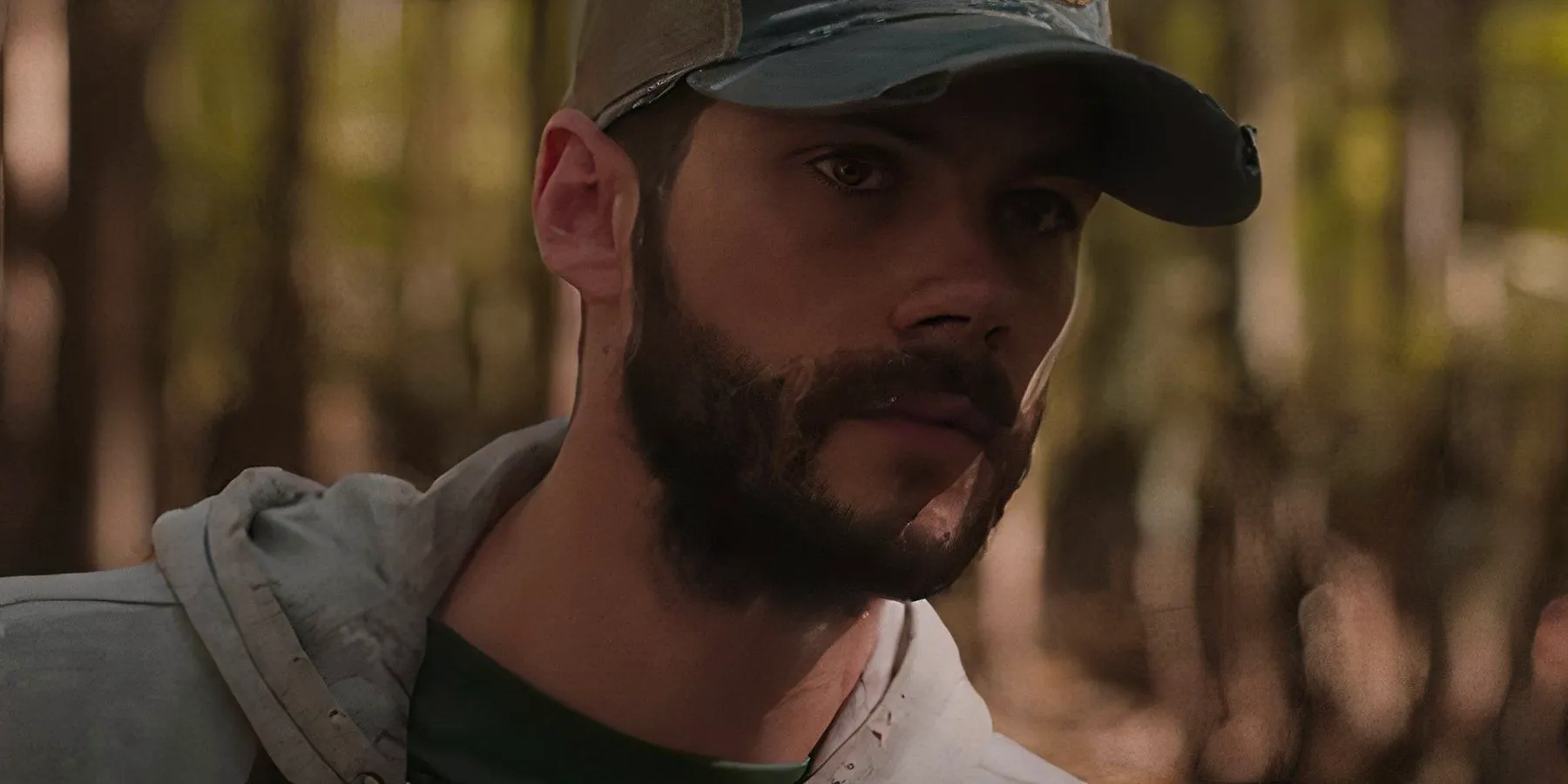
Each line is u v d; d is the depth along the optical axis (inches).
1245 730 179.5
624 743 35.9
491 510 38.8
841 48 32.4
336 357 259.8
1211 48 197.5
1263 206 194.2
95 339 194.7
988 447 33.3
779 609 35.1
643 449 34.6
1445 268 187.5
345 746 36.1
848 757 39.3
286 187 244.8
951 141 32.8
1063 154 34.0
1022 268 34.2
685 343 33.7
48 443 192.1
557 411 177.0
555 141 37.1
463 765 36.4
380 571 38.0
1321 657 173.9
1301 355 189.6
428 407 272.1
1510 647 166.9
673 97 34.5
